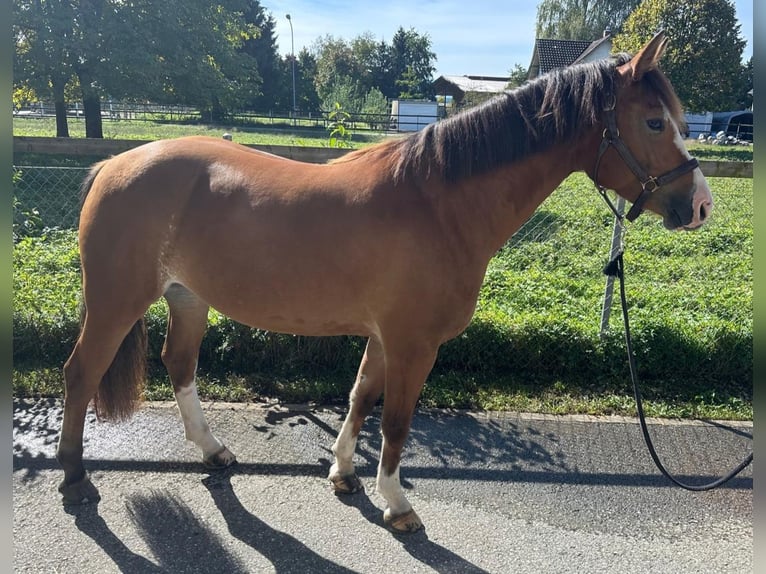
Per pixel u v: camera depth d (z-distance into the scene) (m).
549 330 3.99
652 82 2.13
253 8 43.91
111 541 2.34
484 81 51.41
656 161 2.14
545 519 2.57
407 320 2.27
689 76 23.84
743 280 5.71
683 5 23.50
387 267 2.22
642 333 3.99
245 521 2.50
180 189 2.41
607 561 2.31
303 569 2.23
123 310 2.49
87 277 2.48
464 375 3.96
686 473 2.96
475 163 2.26
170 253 2.45
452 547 2.37
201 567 2.22
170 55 15.38
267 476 2.83
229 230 2.32
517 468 2.96
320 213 2.27
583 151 2.29
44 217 6.75
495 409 3.57
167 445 3.05
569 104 2.22
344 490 2.70
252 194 2.33
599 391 3.85
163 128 24.41
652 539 2.45
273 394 3.67
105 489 2.68
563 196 8.91
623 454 3.12
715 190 9.44
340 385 3.74
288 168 2.44
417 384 2.37
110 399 2.66
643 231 7.39
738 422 3.51
